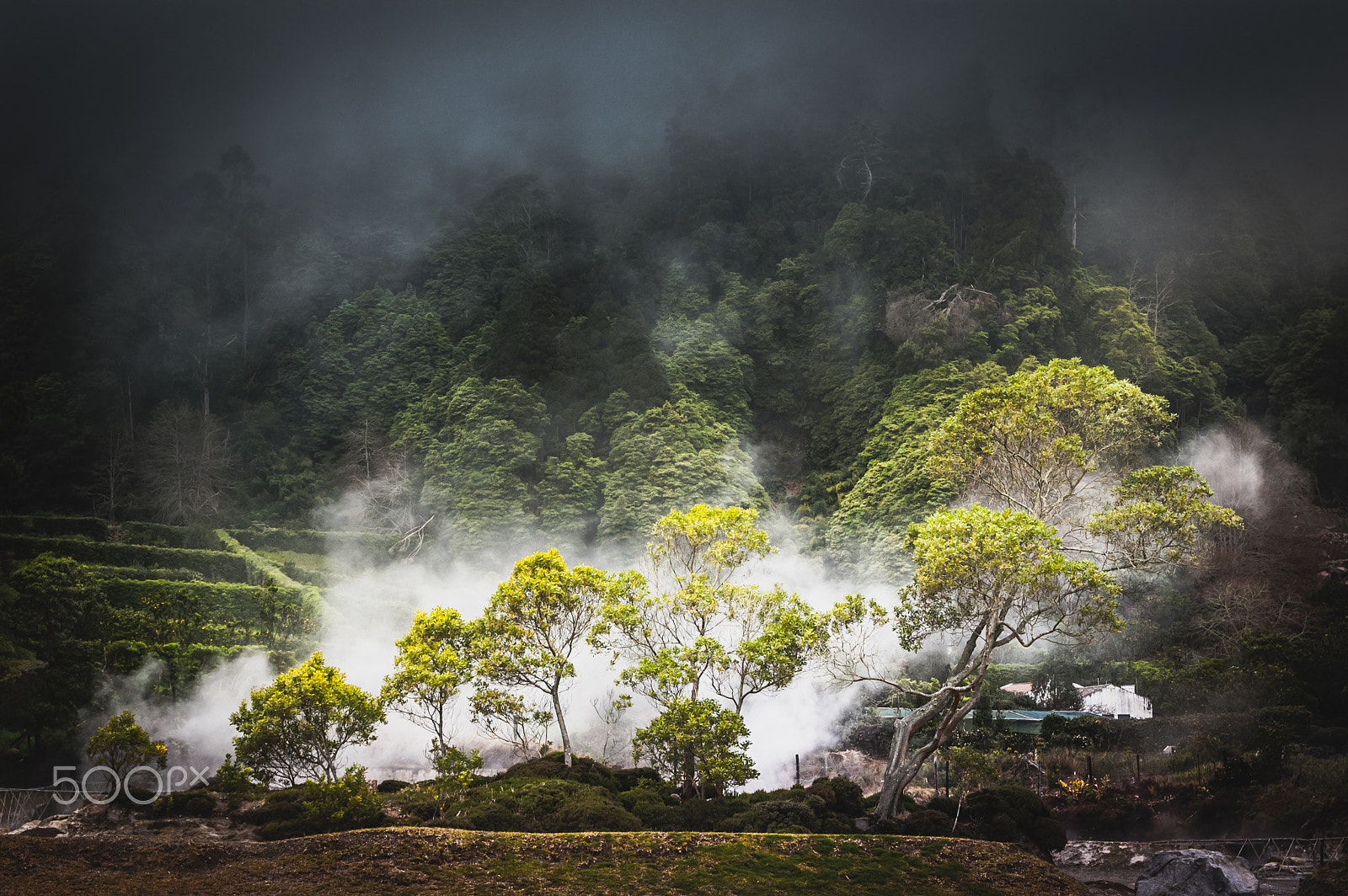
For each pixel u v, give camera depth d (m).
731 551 40.62
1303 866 31.92
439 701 35.09
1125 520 36.00
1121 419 40.19
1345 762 38.03
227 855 25.88
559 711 37.75
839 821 31.52
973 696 33.75
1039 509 39.94
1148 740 46.22
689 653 35.62
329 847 26.14
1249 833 36.00
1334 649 53.28
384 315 126.81
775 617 37.91
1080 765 44.34
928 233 122.75
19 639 57.91
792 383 117.75
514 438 98.56
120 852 25.69
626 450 94.81
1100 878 32.25
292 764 30.92
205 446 102.69
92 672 51.66
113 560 81.56
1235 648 59.91
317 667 31.59
